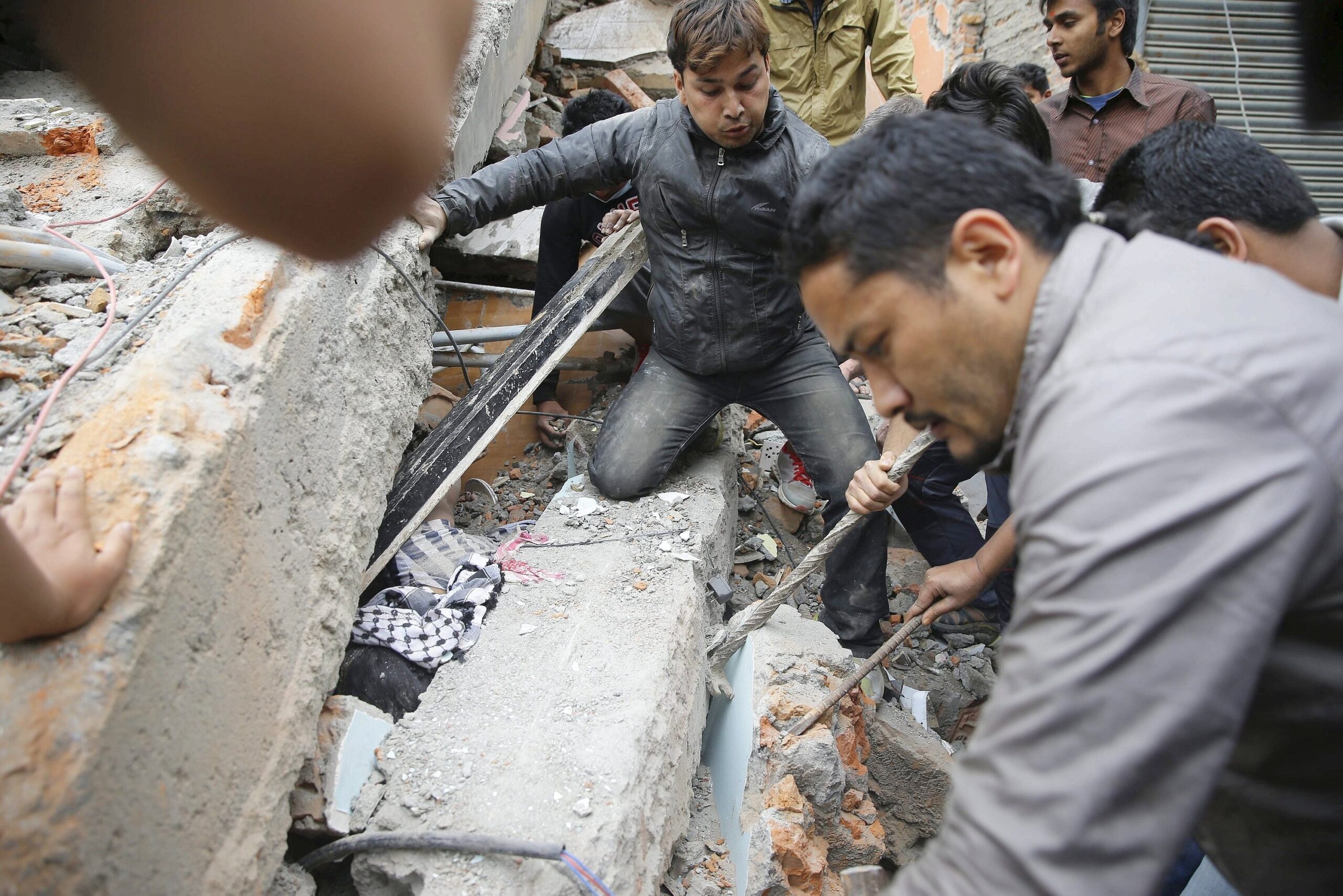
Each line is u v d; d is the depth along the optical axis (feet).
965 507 12.10
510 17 13.35
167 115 1.86
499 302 14.66
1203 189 5.47
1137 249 3.33
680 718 7.43
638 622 7.75
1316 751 3.58
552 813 5.86
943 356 3.45
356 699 6.70
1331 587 3.02
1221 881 6.07
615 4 22.91
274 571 5.72
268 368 5.88
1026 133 8.07
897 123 3.54
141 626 4.20
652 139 9.21
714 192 8.89
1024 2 23.43
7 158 8.89
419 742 6.43
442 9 2.11
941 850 3.20
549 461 13.10
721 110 8.27
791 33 14.02
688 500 10.07
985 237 3.27
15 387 5.58
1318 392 2.89
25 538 4.03
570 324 9.80
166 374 5.23
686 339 9.77
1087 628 2.84
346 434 7.18
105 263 6.94
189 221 7.88
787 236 3.69
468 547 9.15
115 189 8.30
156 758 4.28
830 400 9.95
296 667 5.94
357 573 7.16
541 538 9.23
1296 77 17.95
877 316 3.47
